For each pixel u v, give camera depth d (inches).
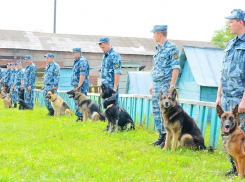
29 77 530.6
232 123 156.0
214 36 1480.1
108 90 289.3
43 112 500.1
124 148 226.4
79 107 370.3
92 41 1496.1
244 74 160.7
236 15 159.9
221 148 235.9
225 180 159.8
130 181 153.6
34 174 160.9
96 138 263.3
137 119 364.5
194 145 222.4
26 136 267.9
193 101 269.6
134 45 1534.2
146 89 577.0
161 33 236.7
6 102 599.8
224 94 170.7
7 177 149.7
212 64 494.6
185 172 168.7
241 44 161.5
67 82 729.6
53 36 1482.5
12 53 1279.5
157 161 188.4
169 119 219.0
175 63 231.6
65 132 287.4
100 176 156.9
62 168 168.7
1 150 211.8
